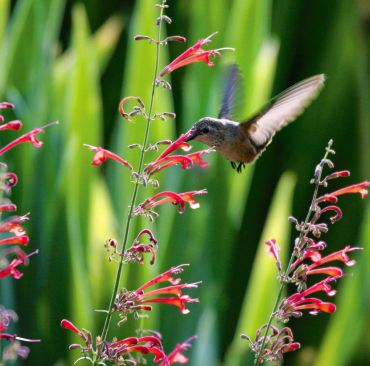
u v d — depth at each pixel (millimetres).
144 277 11438
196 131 6785
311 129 16828
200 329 12602
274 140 16703
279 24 16891
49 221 11758
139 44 12273
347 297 13141
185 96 13758
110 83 17016
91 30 17781
